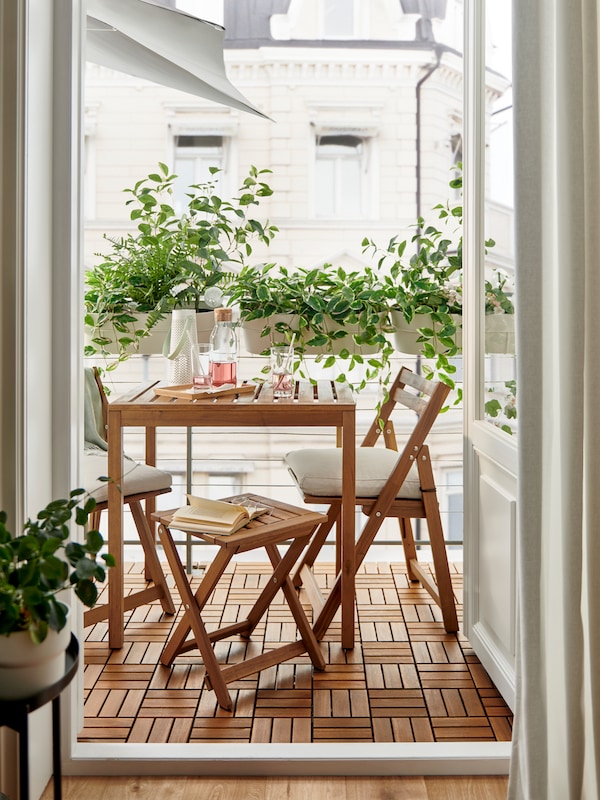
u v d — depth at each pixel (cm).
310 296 345
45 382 201
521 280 175
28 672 140
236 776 208
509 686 232
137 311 350
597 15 169
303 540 260
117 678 254
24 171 180
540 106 173
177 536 398
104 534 426
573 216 167
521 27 173
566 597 171
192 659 269
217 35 307
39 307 195
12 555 140
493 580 252
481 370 266
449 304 342
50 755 207
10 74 177
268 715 232
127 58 337
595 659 170
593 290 170
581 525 170
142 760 207
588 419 171
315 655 261
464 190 274
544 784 174
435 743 216
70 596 210
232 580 350
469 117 267
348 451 270
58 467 208
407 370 332
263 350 354
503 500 238
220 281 367
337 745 214
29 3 181
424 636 290
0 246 178
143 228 362
